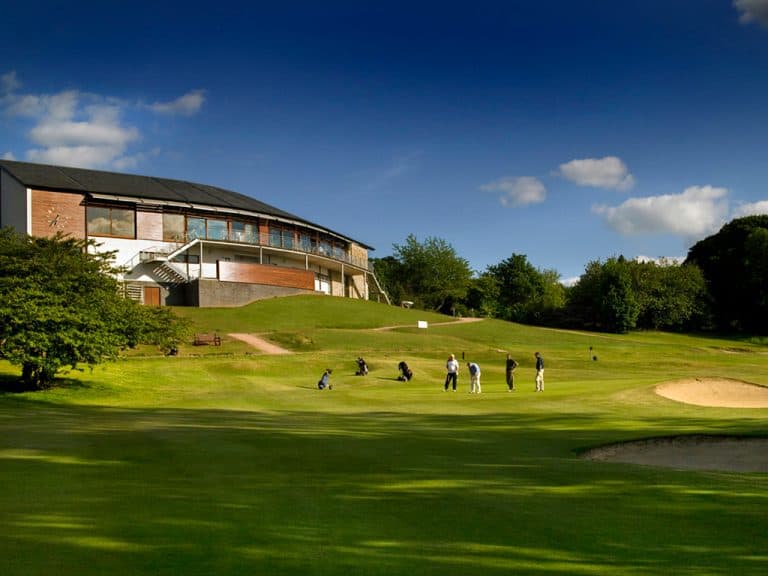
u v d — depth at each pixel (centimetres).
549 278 13312
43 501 938
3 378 3412
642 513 941
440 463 1303
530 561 730
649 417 2150
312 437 1642
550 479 1173
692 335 8581
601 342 6862
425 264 11706
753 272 8769
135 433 1681
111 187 7031
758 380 3594
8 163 7094
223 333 5897
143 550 733
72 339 2964
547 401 2572
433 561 722
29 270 3164
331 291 9431
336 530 828
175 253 7012
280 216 8038
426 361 4947
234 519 863
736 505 995
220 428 1823
